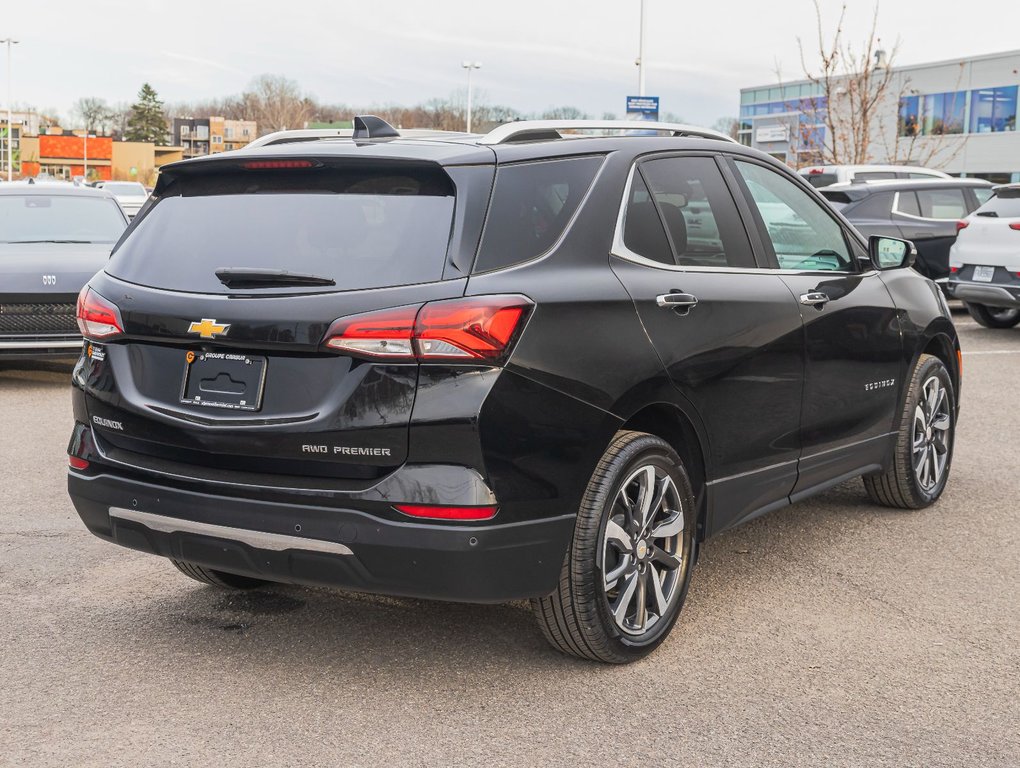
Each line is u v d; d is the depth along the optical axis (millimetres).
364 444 3117
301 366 3217
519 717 3258
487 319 3096
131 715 3258
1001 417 8102
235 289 3338
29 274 8703
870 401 5000
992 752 3055
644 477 3621
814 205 4879
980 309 13602
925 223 14227
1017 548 4977
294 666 3633
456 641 3854
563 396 3270
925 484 5605
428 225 3248
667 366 3645
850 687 3482
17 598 4266
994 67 43281
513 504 3152
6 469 6406
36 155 150750
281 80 147375
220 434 3295
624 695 3416
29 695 3391
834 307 4648
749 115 59500
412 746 3072
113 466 3576
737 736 3143
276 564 3275
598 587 3439
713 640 3871
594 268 3516
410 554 3098
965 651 3783
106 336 3576
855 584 4477
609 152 3803
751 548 4965
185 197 3693
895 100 46531
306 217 3408
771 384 4207
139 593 4344
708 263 4039
